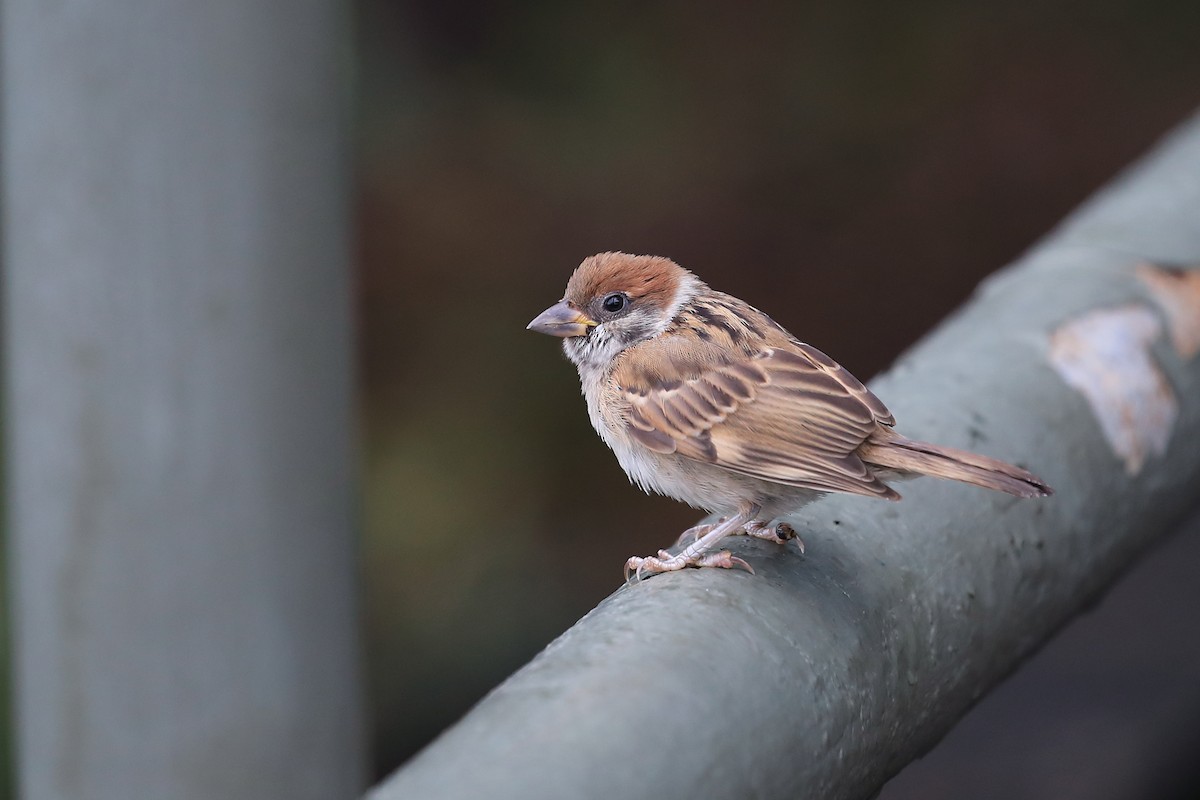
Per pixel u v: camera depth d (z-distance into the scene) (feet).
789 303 53.11
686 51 52.75
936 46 53.98
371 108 50.55
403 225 50.49
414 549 46.19
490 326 49.60
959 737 36.42
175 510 10.36
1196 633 40.34
